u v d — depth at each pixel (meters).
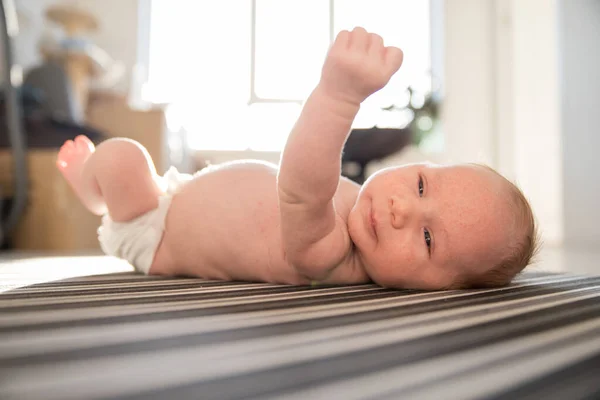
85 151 1.13
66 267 1.37
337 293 0.81
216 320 0.58
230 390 0.35
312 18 4.21
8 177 2.38
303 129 0.73
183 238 1.00
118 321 0.56
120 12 3.90
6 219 2.37
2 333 0.50
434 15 4.21
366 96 0.71
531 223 0.91
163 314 0.61
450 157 3.95
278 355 0.44
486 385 0.38
